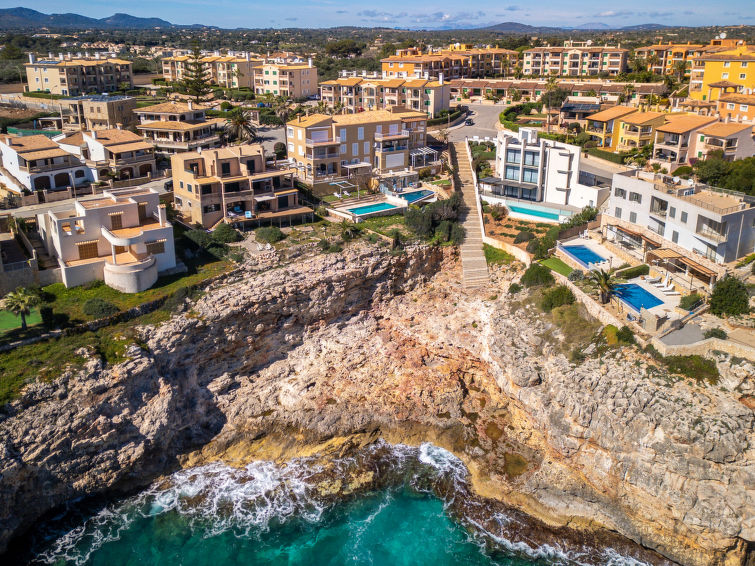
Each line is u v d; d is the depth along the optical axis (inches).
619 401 2375.7
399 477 2605.8
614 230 3454.7
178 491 2512.3
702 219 3009.4
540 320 2945.4
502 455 2650.1
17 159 3752.5
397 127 4606.3
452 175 4399.6
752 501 2082.9
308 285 3031.5
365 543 2322.8
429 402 2883.9
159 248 3048.7
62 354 2464.3
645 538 2292.1
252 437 2736.2
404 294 3440.0
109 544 2285.9
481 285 3358.8
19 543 2262.6
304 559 2253.9
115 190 3334.2
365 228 3627.0
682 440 2202.3
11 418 2247.8
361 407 2866.6
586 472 2422.5
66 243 2915.8
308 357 3073.3
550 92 5836.6
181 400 2694.4
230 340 2842.0
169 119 4820.4
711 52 6343.5
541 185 4092.0
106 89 6638.8
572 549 2309.3
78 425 2331.4
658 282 3036.4
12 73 7027.6
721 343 2427.4
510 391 2765.7
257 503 2470.5
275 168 3983.8
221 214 3577.8
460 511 2456.9
